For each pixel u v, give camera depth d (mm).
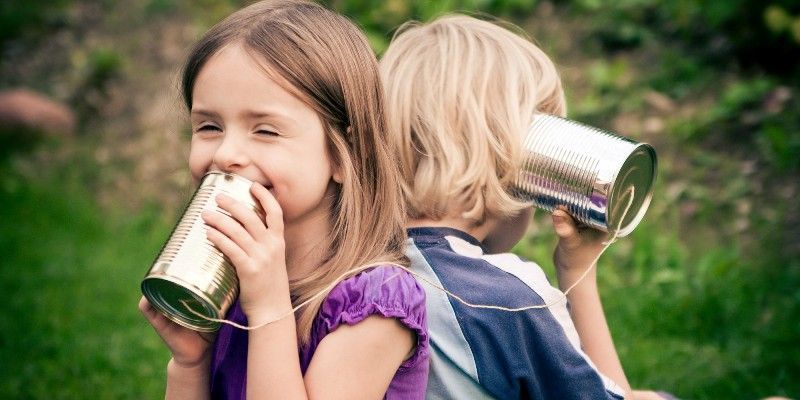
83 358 4648
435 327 2277
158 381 4441
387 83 2598
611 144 2404
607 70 6688
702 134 6121
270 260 1944
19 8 9438
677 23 6949
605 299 4832
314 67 2076
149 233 6641
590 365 2332
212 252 1916
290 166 2027
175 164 7285
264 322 1943
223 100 2033
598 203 2381
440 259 2322
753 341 4387
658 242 5320
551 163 2430
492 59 2564
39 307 5316
